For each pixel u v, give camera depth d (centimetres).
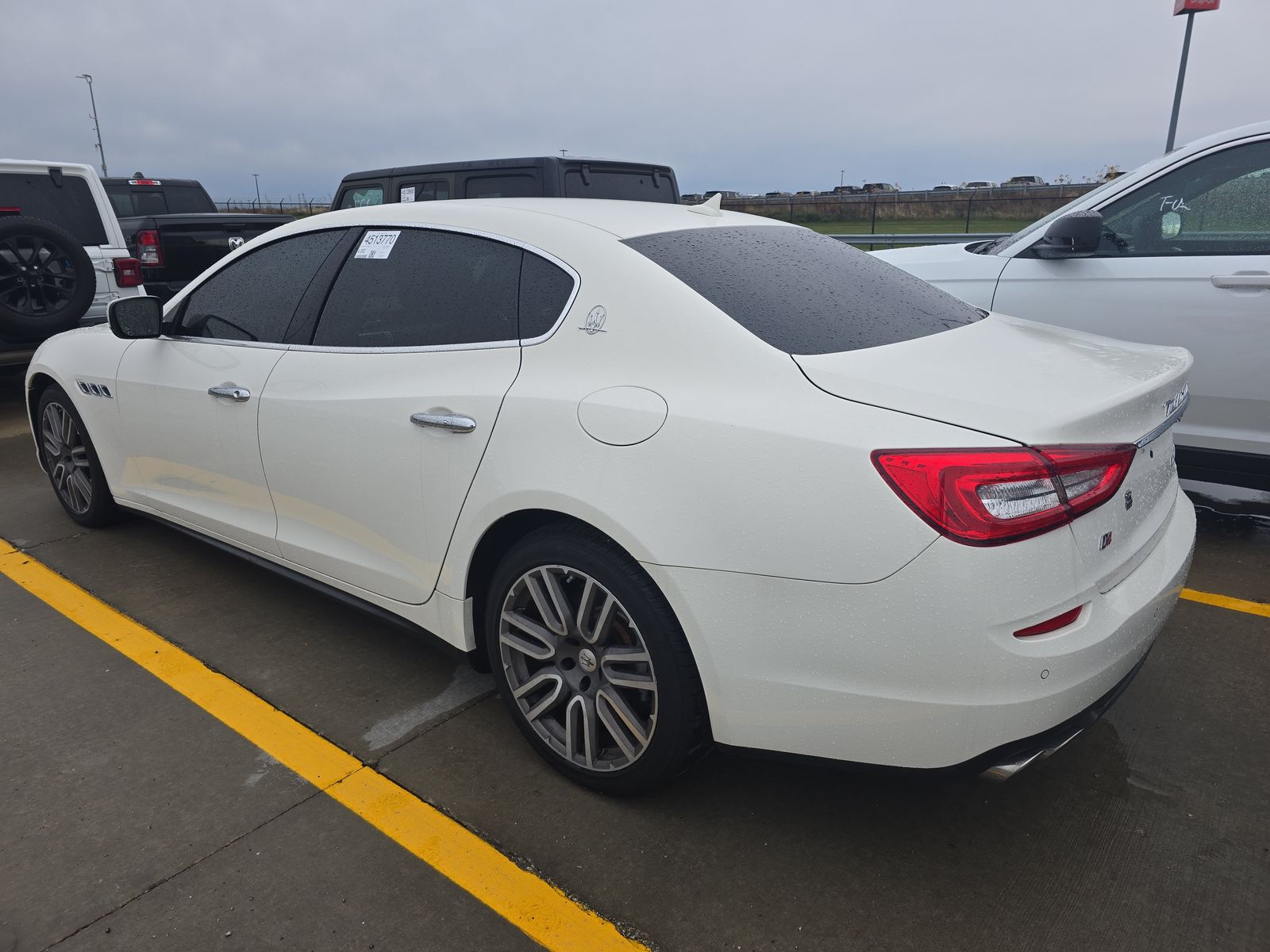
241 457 314
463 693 292
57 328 638
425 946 192
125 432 371
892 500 179
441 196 730
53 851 218
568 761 239
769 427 192
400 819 231
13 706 281
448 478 246
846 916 200
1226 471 399
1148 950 191
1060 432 182
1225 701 284
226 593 363
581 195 704
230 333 324
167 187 1365
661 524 201
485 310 251
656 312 220
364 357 274
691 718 213
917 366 205
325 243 302
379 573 277
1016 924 198
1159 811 234
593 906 204
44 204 682
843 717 192
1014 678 179
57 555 400
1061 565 182
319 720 275
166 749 260
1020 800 239
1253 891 207
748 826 229
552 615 231
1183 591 363
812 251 274
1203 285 383
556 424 221
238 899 204
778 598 191
